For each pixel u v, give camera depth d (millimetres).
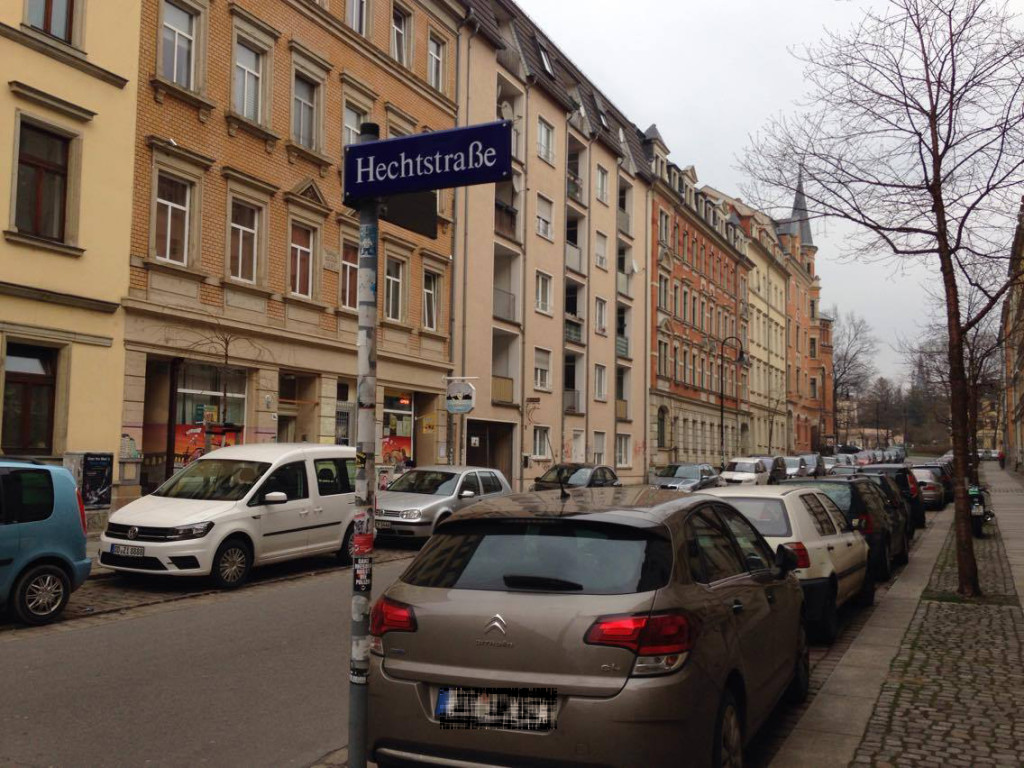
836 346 82562
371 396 4574
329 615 9992
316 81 22109
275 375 20484
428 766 4152
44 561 9336
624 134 43656
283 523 12711
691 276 52906
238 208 19797
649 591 4156
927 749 5539
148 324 17188
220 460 13016
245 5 19734
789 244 81000
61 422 15492
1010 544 18047
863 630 9359
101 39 16328
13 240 14695
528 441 32656
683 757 3949
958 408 11508
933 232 11062
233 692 6797
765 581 5730
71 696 6645
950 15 10555
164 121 17688
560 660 3990
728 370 60406
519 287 32594
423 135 4633
